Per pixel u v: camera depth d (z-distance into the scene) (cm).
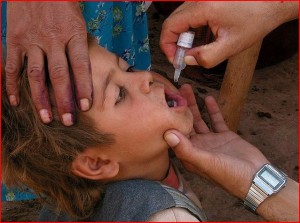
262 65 301
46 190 144
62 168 137
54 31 118
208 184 224
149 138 136
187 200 134
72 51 117
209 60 125
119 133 132
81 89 116
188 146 135
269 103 277
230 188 142
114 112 130
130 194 132
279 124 261
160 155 143
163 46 134
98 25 172
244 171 140
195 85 279
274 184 137
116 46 191
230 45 125
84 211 143
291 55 306
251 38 127
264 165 139
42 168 138
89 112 128
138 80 134
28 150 135
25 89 127
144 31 198
